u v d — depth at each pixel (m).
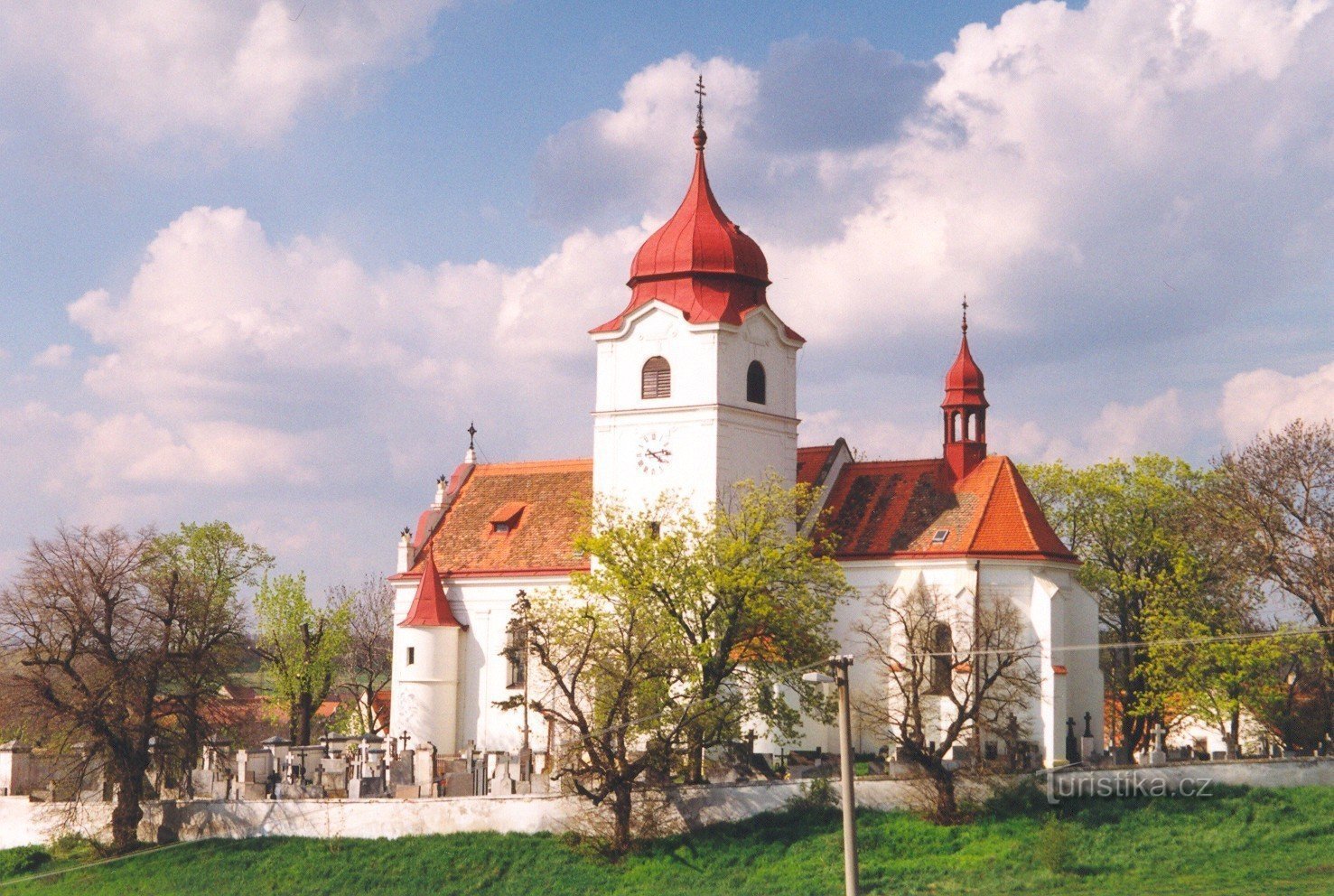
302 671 123.56
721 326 98.62
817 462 104.00
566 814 84.75
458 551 109.06
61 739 91.94
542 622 88.38
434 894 80.94
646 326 100.62
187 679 91.94
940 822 80.00
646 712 85.06
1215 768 81.06
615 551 89.06
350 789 89.19
